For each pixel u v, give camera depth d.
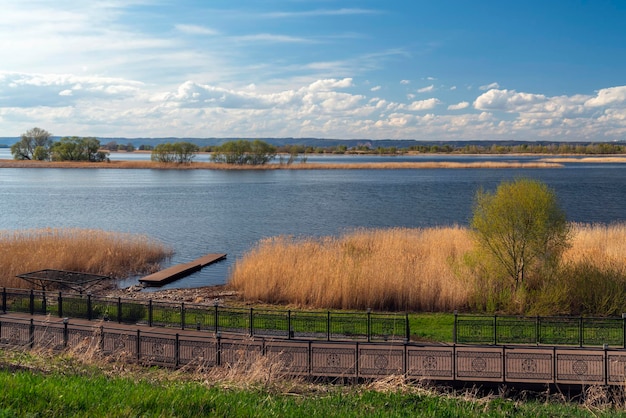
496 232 27.50
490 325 23.19
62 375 13.96
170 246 47.28
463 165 166.25
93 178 129.38
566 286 26.38
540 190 27.47
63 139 181.88
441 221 63.16
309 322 23.72
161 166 166.75
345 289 27.53
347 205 78.62
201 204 78.75
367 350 18.50
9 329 20.16
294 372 16.39
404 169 185.00
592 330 22.47
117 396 11.15
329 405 12.48
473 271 28.58
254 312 24.52
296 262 32.38
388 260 30.89
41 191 97.06
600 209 73.75
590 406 14.35
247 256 36.19
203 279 35.44
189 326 22.23
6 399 10.42
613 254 32.47
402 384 14.94
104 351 18.03
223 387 13.61
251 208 74.50
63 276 31.03
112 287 32.91
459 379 16.23
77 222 61.31
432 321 24.52
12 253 33.69
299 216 67.06
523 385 15.99
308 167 164.88
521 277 27.56
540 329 22.19
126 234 44.84
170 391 11.71
